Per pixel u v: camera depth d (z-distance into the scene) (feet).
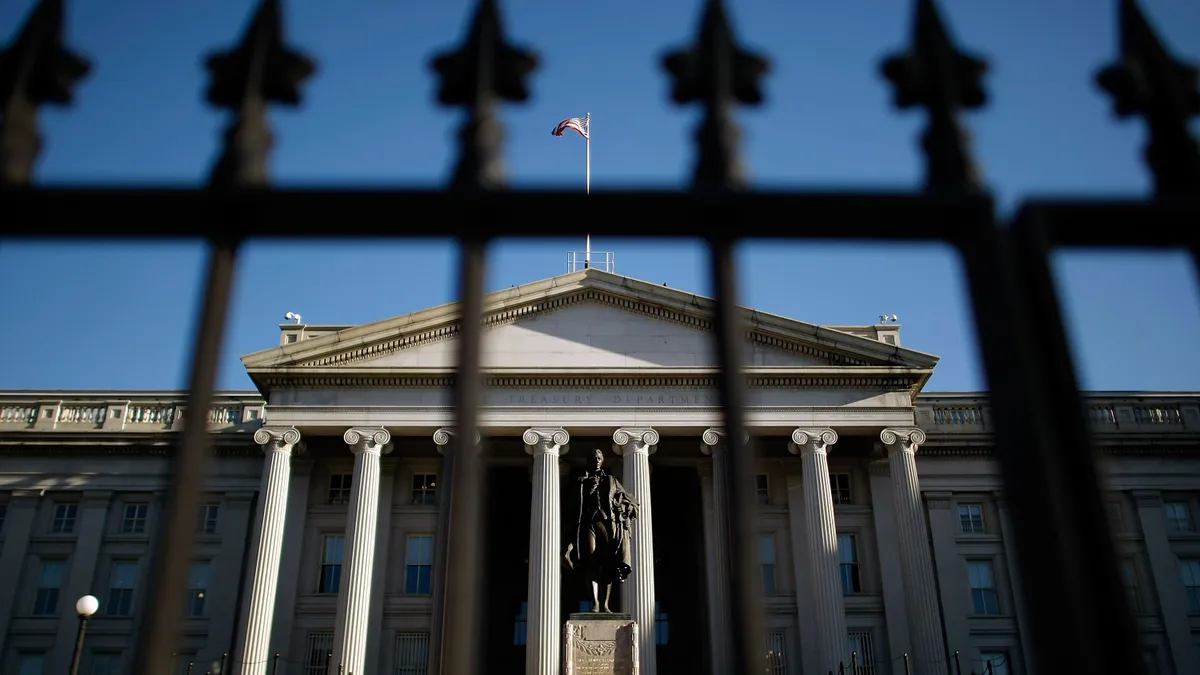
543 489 135.54
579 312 146.72
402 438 149.59
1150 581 152.35
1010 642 148.15
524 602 157.48
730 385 13.79
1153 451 158.51
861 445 152.56
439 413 140.46
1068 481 13.14
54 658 148.46
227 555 151.64
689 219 13.94
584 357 143.13
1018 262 13.74
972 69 15.35
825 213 13.84
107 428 160.25
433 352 144.05
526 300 145.28
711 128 14.58
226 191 13.50
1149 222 13.78
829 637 129.29
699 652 150.71
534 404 140.67
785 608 146.00
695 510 156.97
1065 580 12.37
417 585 149.18
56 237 13.67
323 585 149.18
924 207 13.76
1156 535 154.10
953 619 148.97
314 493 153.89
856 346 142.72
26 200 13.17
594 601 80.64
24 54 14.06
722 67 14.78
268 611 130.21
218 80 14.82
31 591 152.76
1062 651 12.21
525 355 143.33
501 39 14.98
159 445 158.81
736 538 13.25
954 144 14.67
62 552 154.92
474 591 13.39
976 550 153.48
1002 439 13.21
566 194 13.76
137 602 151.53
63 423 161.27
